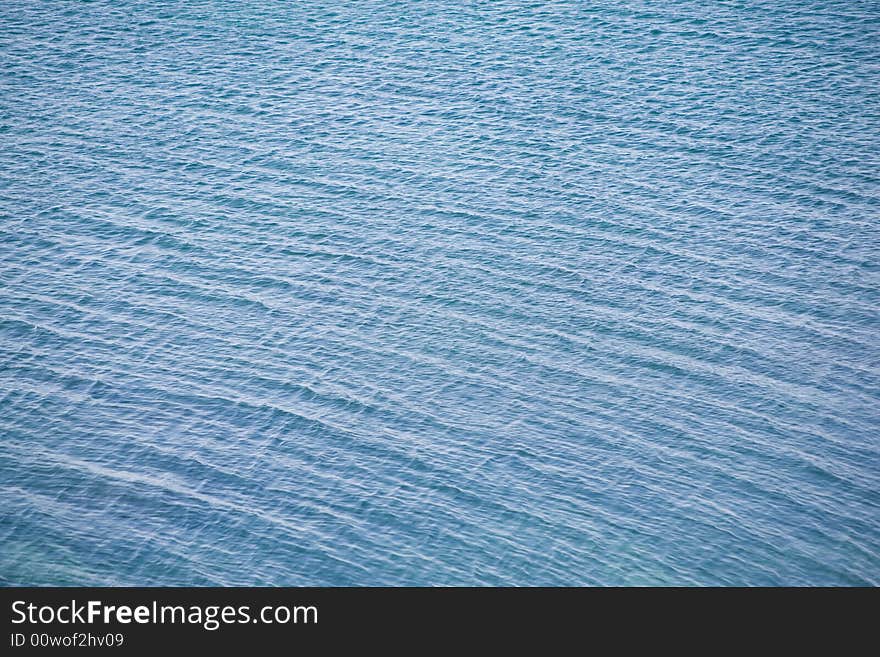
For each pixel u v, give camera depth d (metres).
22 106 93.38
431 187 80.94
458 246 73.44
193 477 52.81
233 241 73.81
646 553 49.09
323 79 99.19
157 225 75.56
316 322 65.25
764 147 85.88
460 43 106.44
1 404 57.25
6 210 76.88
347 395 58.94
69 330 63.78
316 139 88.19
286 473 53.28
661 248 73.25
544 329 64.94
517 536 49.84
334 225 75.94
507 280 69.69
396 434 56.12
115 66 101.88
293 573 47.66
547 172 82.94
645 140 87.50
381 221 76.44
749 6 112.19
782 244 73.50
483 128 89.81
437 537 49.69
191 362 61.34
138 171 83.06
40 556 47.78
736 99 93.69
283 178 82.19
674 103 93.38
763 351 62.91
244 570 47.72
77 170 83.00
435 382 60.19
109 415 56.84
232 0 118.25
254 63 102.62
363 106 93.81
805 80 96.56
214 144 87.44
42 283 68.38
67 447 54.44
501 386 59.94
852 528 50.59
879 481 53.38
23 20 112.19
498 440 55.84
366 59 103.25
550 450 55.19
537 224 76.12
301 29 110.56
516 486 52.75
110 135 88.69
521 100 94.50
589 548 49.28
